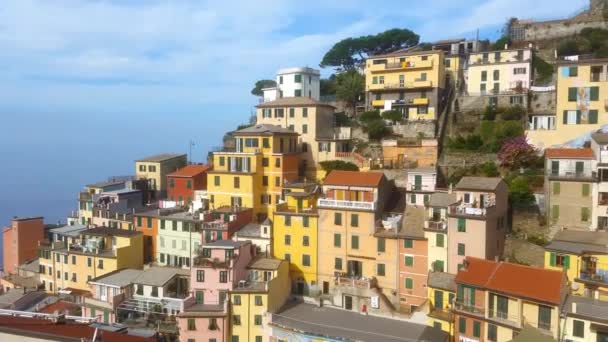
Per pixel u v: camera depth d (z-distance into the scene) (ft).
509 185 231.30
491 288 168.96
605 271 172.76
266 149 268.82
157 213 263.70
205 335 201.05
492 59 341.62
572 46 360.69
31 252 287.28
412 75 331.98
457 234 199.82
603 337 148.56
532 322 160.86
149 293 222.89
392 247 214.90
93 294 227.61
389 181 245.65
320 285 230.48
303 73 387.75
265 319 204.23
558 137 254.47
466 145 283.59
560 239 190.49
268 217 267.59
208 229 239.91
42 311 223.30
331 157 296.92
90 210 299.99
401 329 191.52
